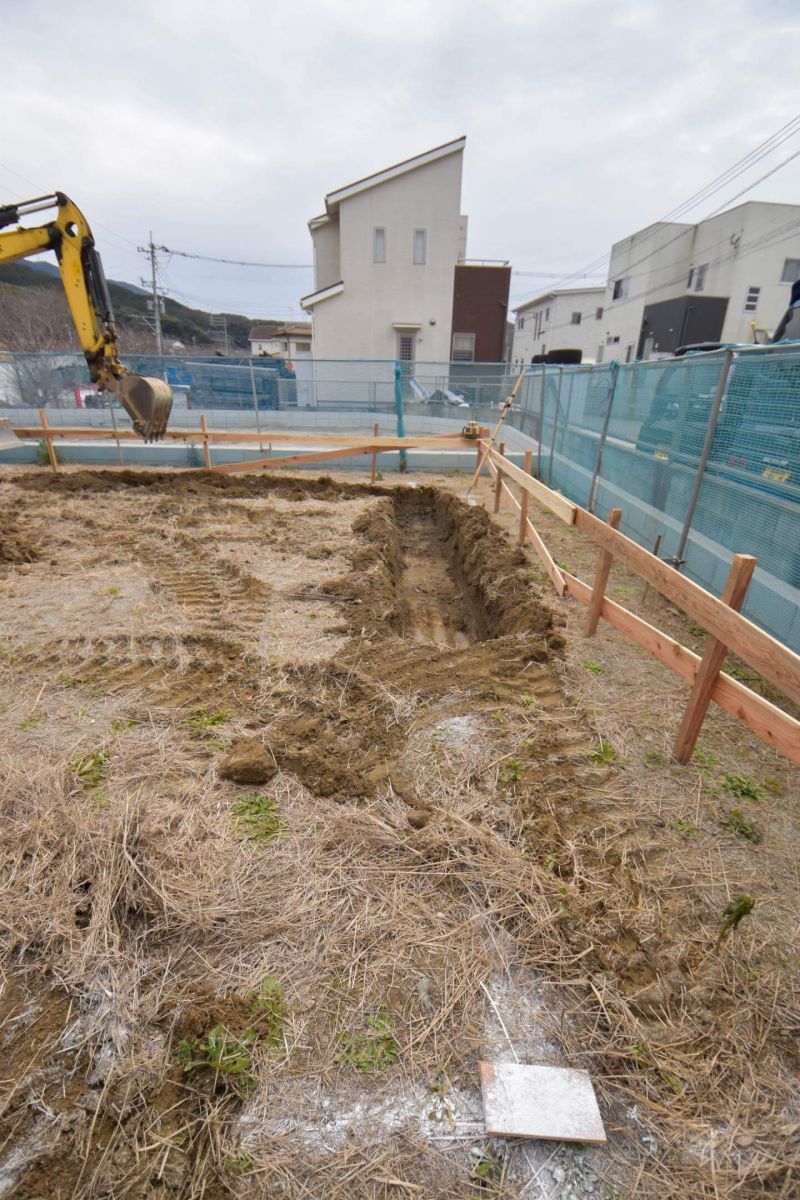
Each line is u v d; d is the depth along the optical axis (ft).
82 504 25.68
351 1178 4.63
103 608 14.85
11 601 15.17
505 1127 4.86
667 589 9.64
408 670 12.01
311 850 7.61
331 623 14.24
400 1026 5.69
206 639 13.24
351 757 9.36
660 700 11.00
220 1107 5.08
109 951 6.21
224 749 9.57
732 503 14.05
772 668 7.15
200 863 7.31
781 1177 4.68
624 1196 4.56
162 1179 4.61
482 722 10.29
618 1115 5.05
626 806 8.43
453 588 21.31
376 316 68.28
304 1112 5.03
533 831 7.92
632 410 20.89
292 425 46.44
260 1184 4.59
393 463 39.01
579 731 10.05
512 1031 5.65
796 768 9.27
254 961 6.27
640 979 6.11
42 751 9.39
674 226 83.30
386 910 6.84
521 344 140.26
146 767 9.08
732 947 6.39
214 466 35.86
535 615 14.02
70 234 20.85
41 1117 4.94
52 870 7.14
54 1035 5.53
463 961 6.28
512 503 25.48
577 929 6.58
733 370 13.99
